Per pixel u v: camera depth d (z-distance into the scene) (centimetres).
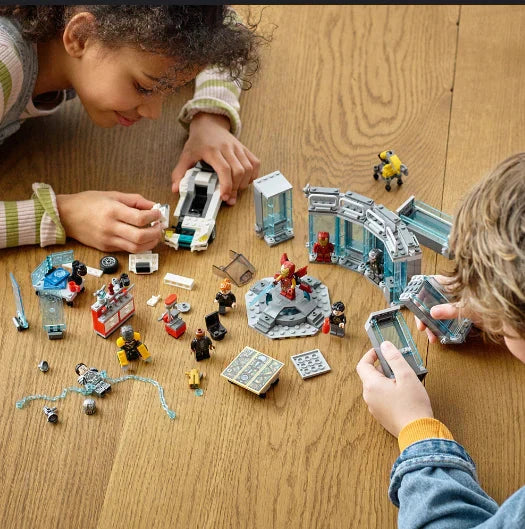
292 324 153
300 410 140
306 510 127
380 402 132
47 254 166
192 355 148
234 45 162
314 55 206
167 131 190
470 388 142
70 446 135
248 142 188
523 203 101
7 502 128
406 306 147
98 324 149
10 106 172
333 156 185
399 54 206
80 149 186
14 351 148
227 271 159
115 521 126
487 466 132
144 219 161
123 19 152
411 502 116
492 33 210
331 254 164
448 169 181
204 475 131
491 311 105
